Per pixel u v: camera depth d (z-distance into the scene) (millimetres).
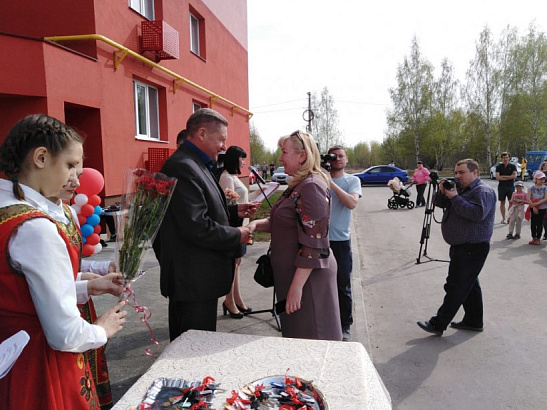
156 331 3801
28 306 1233
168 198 1760
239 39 16078
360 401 1399
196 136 2500
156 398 1446
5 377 1229
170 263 2418
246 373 1601
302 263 2258
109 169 7414
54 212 1354
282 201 2430
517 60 35125
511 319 4375
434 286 5578
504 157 10367
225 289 2512
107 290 1636
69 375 1316
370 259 7262
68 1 6926
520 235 9000
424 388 3092
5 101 5961
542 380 3180
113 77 7535
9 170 1283
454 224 3719
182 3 10484
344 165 3926
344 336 3719
